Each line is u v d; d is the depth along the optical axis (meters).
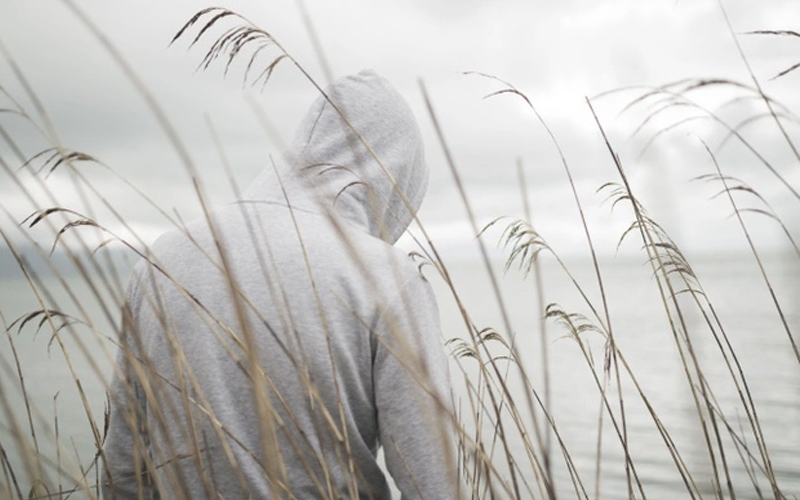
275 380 1.36
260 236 1.47
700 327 1.49
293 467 1.36
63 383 32.66
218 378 1.40
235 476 1.37
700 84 1.12
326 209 1.15
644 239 1.52
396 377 1.35
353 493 1.22
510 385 8.82
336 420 1.36
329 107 1.64
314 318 1.37
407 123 1.73
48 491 1.10
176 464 1.19
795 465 18.14
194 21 1.15
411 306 1.38
